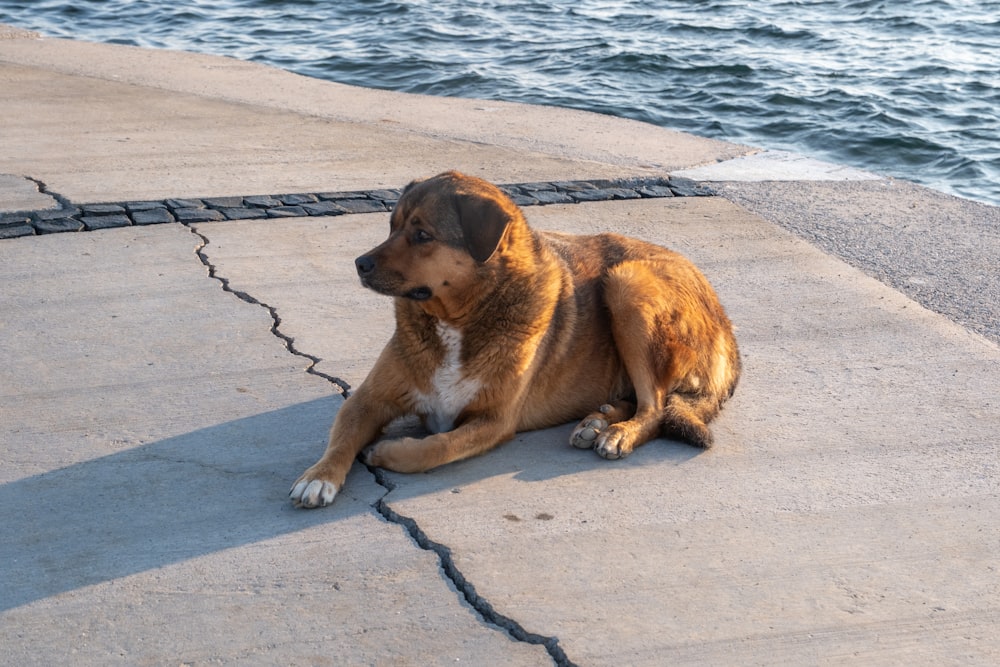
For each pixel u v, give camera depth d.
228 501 4.28
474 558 3.94
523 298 4.69
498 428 4.75
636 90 14.03
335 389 5.23
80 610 3.60
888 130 12.50
